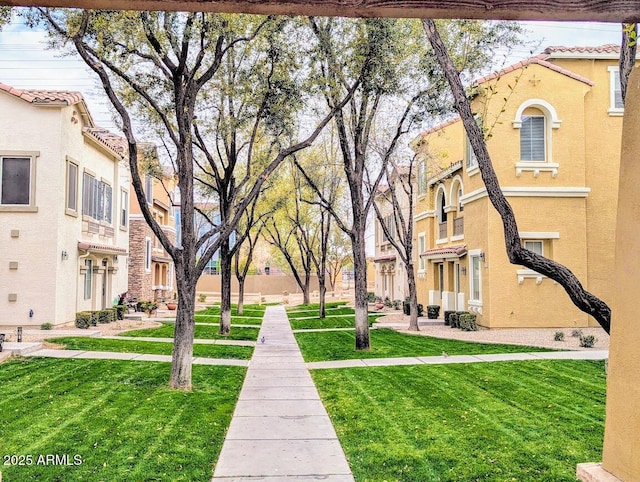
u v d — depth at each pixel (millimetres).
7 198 18375
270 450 6598
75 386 9766
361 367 12422
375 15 2836
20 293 18234
